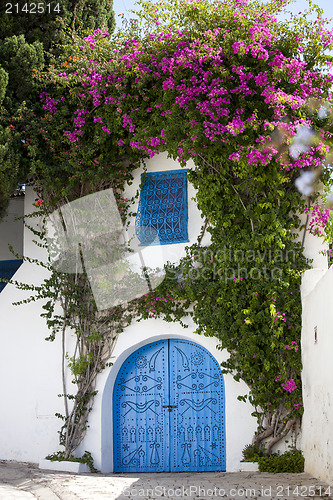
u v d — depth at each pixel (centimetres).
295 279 967
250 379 968
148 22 1045
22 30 1152
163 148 1038
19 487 807
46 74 1088
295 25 998
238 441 975
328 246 1002
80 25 1208
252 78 988
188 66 991
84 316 1071
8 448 1091
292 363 943
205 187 1016
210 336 1000
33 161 1070
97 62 1080
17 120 1066
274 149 945
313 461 861
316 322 863
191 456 1020
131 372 1071
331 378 779
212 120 986
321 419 823
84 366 1047
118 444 1055
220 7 1003
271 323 946
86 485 823
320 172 984
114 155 1096
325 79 993
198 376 1040
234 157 959
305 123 952
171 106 1020
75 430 1043
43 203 1112
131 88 1059
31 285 1128
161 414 1046
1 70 1038
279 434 948
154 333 1047
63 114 1087
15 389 1106
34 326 1114
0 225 1370
